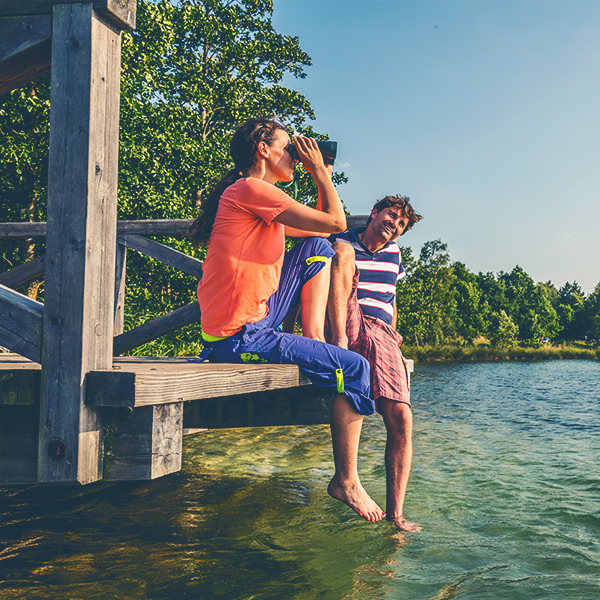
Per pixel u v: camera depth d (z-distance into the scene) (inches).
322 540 109.7
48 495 142.4
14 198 393.7
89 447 68.9
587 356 1722.4
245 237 94.7
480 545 108.3
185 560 98.0
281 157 104.5
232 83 679.7
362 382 96.7
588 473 174.2
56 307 69.4
